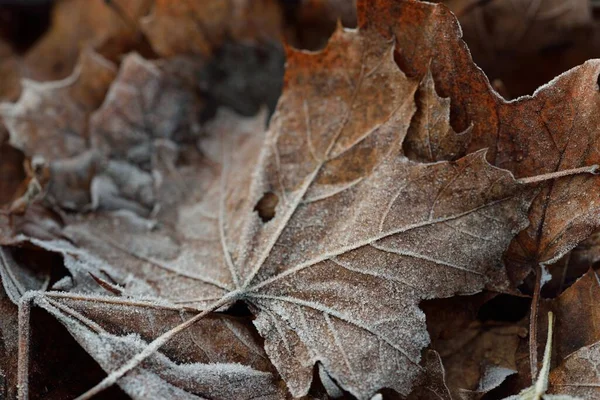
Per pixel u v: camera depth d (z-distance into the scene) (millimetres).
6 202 473
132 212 455
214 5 487
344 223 415
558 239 409
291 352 401
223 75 490
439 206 409
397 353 398
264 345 404
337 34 427
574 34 472
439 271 406
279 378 403
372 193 415
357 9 422
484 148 410
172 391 392
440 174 409
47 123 476
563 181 408
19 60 528
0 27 535
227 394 399
